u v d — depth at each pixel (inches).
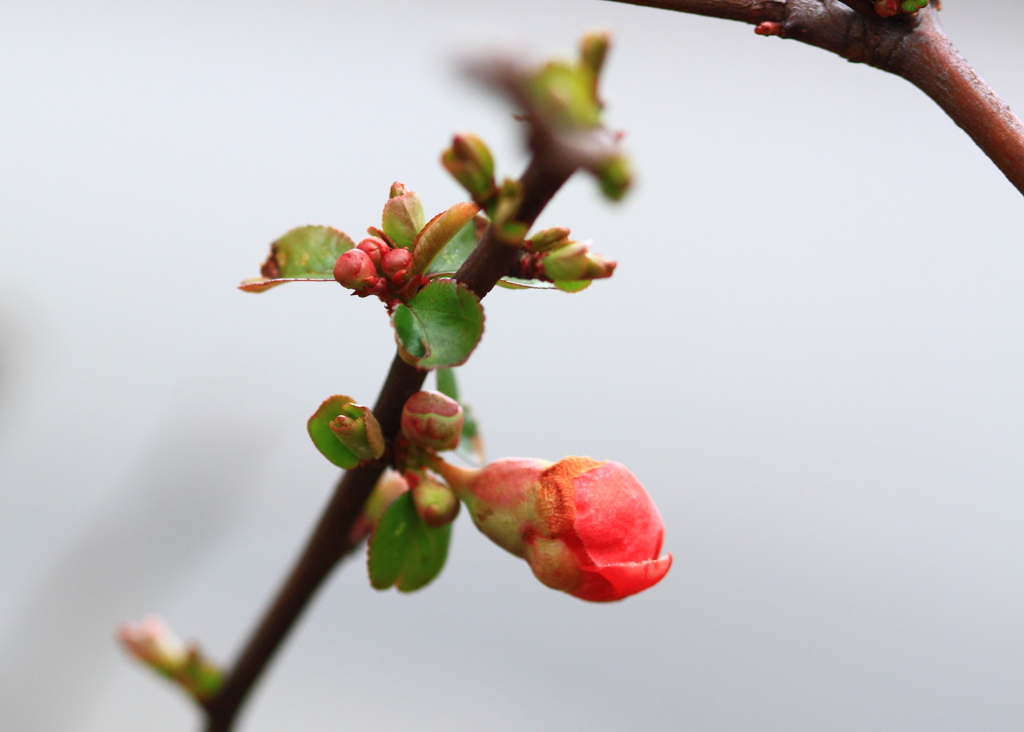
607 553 14.7
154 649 16.1
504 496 14.9
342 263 14.4
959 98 14.2
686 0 14.2
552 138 12.9
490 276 14.3
